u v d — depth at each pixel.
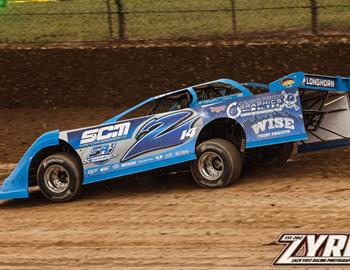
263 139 21.27
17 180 22.97
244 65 32.25
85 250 17.67
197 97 22.22
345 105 22.81
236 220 18.67
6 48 35.09
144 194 22.55
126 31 36.19
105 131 22.50
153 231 18.55
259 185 21.77
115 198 22.47
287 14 35.88
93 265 16.58
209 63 32.66
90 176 22.53
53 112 33.25
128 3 39.38
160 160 21.95
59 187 22.66
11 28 38.28
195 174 21.95
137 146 22.17
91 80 33.84
